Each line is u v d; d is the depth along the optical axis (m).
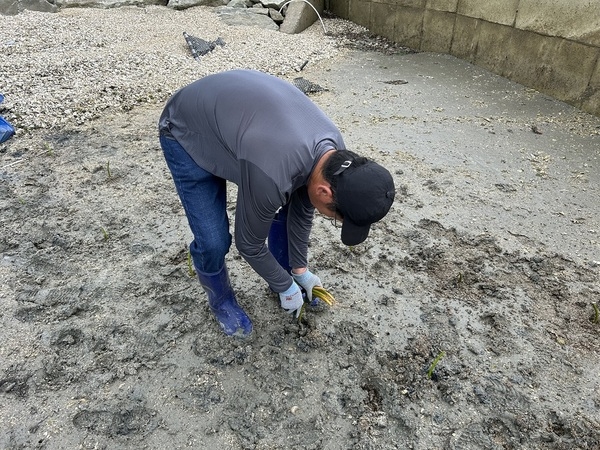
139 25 6.87
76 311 2.37
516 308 2.40
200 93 1.68
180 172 1.82
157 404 1.96
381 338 2.24
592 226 2.97
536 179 3.46
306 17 7.72
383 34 7.36
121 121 4.34
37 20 6.54
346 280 2.58
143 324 2.31
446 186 3.37
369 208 1.39
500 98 4.86
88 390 2.01
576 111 4.50
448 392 2.00
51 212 3.10
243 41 6.68
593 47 4.26
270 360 2.14
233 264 2.69
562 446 1.81
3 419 1.89
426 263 2.70
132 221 3.03
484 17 5.48
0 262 2.67
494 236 2.89
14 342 2.21
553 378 2.06
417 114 4.52
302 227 2.03
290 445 1.82
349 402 1.97
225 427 1.88
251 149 1.46
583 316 2.36
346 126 4.27
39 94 4.63
